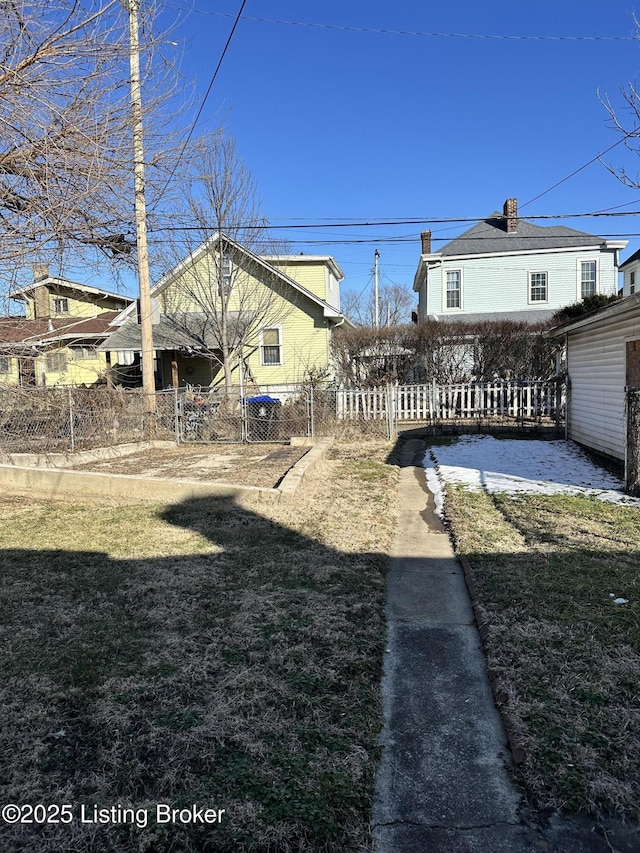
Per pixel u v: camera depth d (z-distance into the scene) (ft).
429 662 9.50
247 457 33.01
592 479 24.16
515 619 10.71
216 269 53.26
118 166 18.26
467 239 68.85
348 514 19.20
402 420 48.42
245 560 14.48
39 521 18.99
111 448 34.12
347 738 7.45
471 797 6.44
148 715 7.93
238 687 8.59
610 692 8.25
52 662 9.43
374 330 56.75
